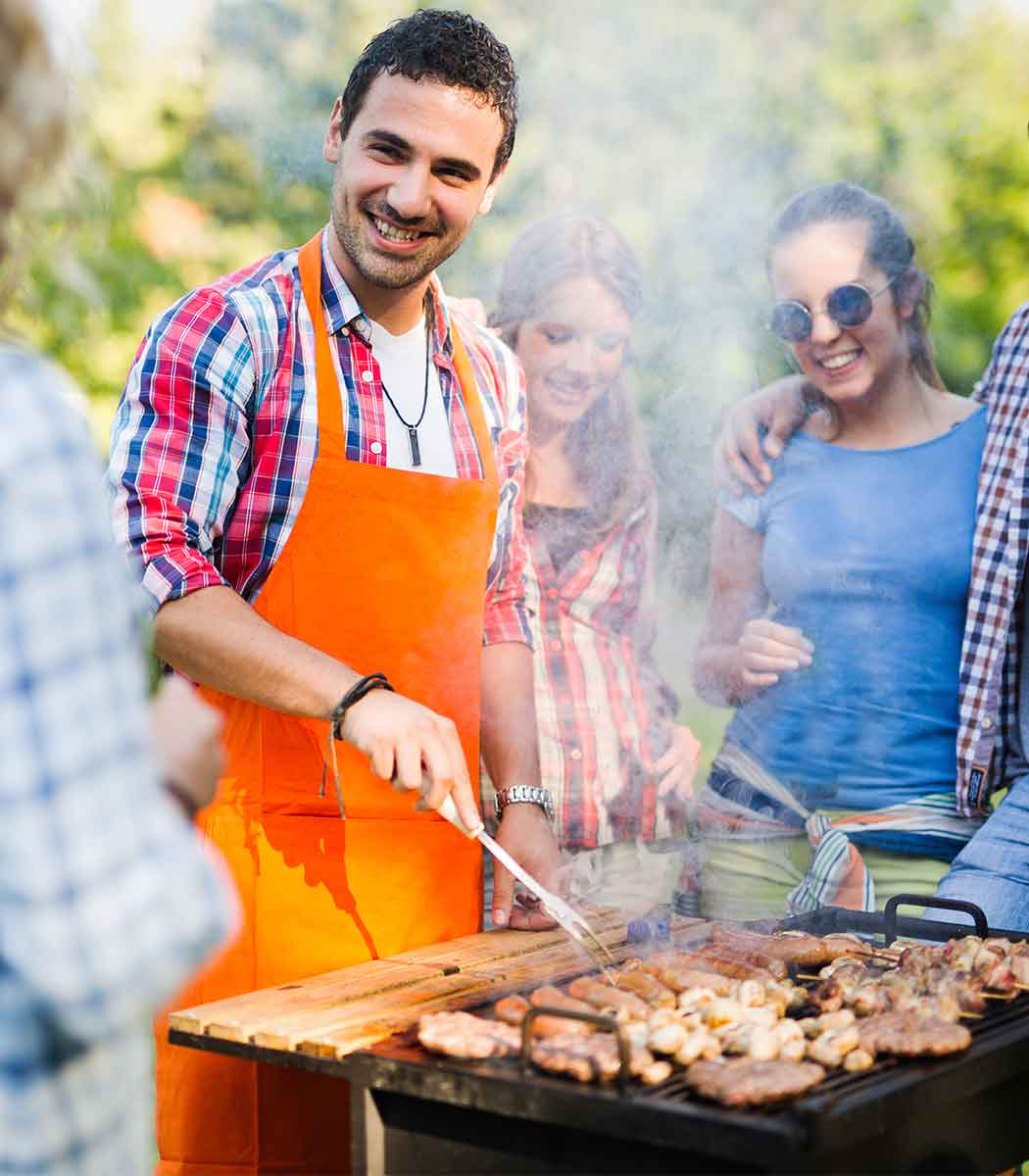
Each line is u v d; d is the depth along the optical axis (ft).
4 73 2.98
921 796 8.65
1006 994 5.58
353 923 6.47
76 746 2.74
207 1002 6.45
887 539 8.75
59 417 2.90
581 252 8.84
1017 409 8.40
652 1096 4.29
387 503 6.59
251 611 6.00
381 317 6.70
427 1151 4.65
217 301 6.36
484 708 7.32
